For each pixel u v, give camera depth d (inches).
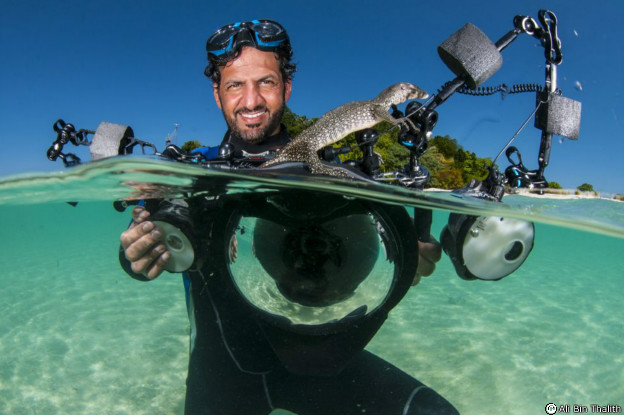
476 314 54.3
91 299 61.2
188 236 22.1
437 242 27.1
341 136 28.7
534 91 24.2
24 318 51.8
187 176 27.1
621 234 42.6
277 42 29.5
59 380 36.1
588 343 44.6
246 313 27.2
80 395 33.5
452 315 53.8
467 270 23.0
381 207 20.0
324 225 20.4
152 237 22.3
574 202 45.3
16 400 32.7
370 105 30.3
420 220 26.8
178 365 39.3
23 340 44.7
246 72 28.8
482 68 22.6
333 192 21.3
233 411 25.7
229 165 26.4
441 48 23.3
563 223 38.2
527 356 41.1
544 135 23.8
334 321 21.4
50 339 45.0
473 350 42.4
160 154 26.1
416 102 24.3
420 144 24.6
